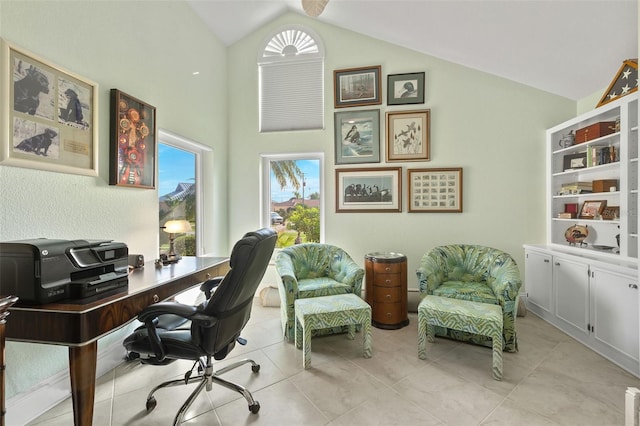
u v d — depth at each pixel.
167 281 1.75
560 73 2.87
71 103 1.75
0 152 1.40
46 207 1.64
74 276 1.40
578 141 2.81
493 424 1.52
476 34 2.79
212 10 3.22
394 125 3.55
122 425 1.51
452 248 2.93
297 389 1.83
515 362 2.14
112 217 2.10
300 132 3.75
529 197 3.31
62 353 1.73
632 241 2.22
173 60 2.80
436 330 2.58
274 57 3.78
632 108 2.25
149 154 2.42
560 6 2.15
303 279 3.00
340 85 3.66
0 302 0.98
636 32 2.12
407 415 1.59
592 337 2.32
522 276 3.32
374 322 2.88
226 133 3.88
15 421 1.49
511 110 3.33
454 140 3.45
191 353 1.48
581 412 1.61
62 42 1.72
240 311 1.62
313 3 2.28
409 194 3.51
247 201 3.88
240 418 1.57
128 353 2.16
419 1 2.64
